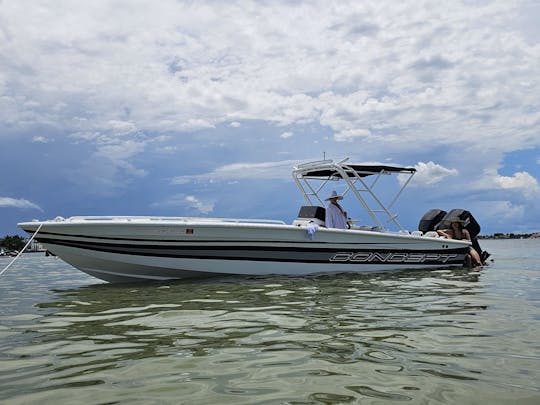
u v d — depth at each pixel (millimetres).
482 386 2480
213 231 7461
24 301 5781
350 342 3416
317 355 3076
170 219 7766
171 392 2420
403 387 2469
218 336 3645
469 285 6797
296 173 9938
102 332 3859
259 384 2527
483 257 11102
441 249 9656
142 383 2566
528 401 2273
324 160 9164
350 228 9633
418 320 4207
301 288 6438
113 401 2303
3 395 2406
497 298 5512
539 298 5527
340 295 5789
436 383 2527
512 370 2746
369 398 2312
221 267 7711
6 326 4172
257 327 3951
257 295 5801
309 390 2430
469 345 3314
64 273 11086
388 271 8930
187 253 7457
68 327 4082
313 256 8250
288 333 3721
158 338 3609
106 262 7312
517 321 4156
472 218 10789
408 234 9414
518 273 8648
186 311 4730
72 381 2615
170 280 7637
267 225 7730
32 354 3203
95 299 5766
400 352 3137
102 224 6949
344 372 2719
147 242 7230
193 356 3088
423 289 6336
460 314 4500
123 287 6996
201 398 2330
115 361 2996
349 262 8586
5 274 10766
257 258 7859
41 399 2342
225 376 2668
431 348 3234
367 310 4730
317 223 8961
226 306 5008
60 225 6852
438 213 11055
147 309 4914
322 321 4180
